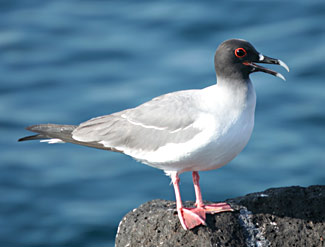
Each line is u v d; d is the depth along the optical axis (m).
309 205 9.54
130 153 9.95
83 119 23.44
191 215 9.29
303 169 20.31
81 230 18.27
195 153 9.20
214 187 19.45
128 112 10.19
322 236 9.21
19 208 19.36
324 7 31.52
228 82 9.26
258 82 25.42
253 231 9.30
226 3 32.78
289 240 9.23
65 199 19.72
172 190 19.66
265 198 9.66
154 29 31.19
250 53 9.22
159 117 9.62
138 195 19.53
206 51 28.38
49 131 10.55
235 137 9.12
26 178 20.72
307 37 28.66
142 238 9.45
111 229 18.31
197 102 9.44
